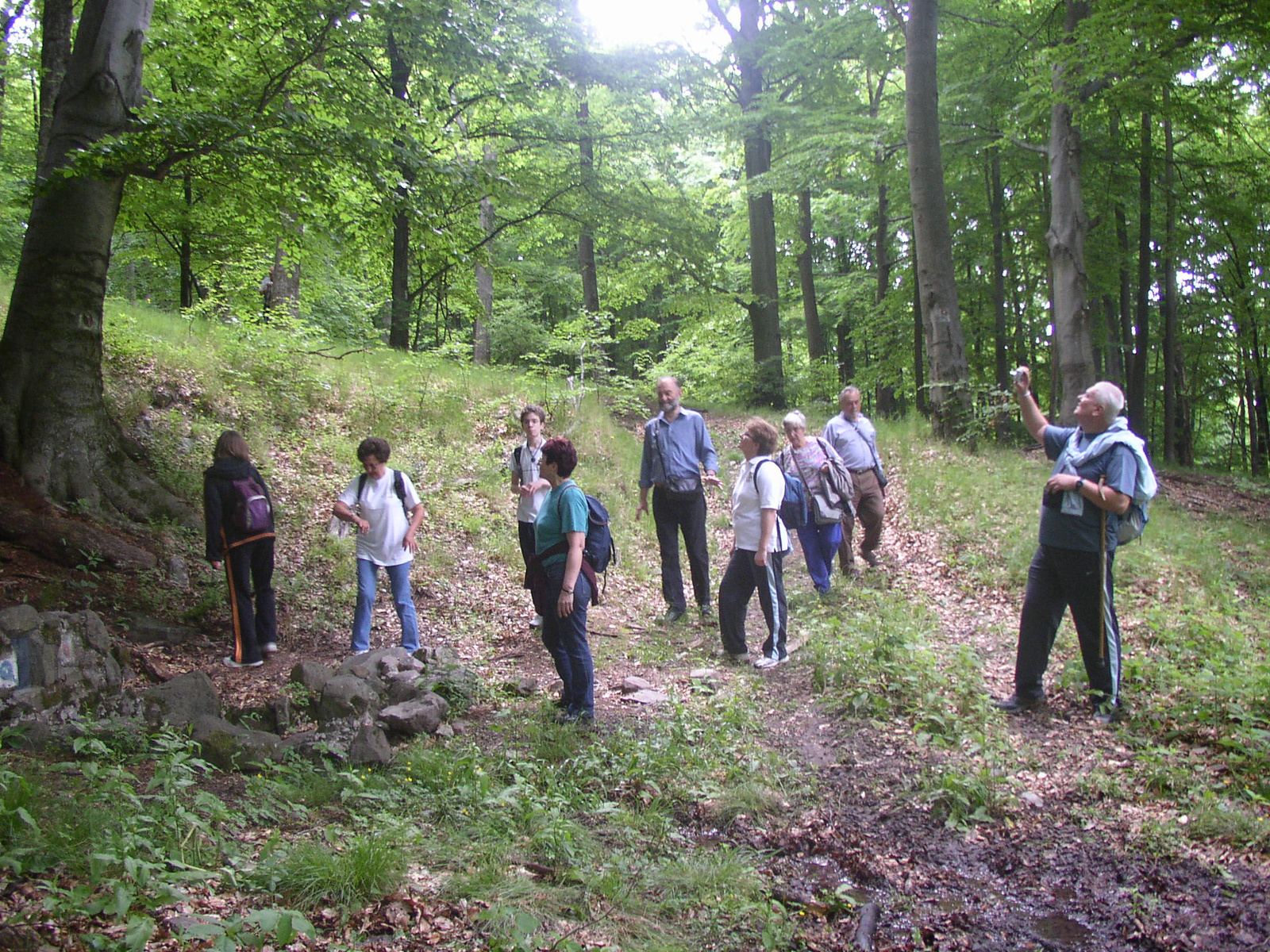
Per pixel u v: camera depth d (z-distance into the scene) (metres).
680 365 25.97
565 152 16.66
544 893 3.04
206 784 3.82
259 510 5.86
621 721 5.05
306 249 12.55
